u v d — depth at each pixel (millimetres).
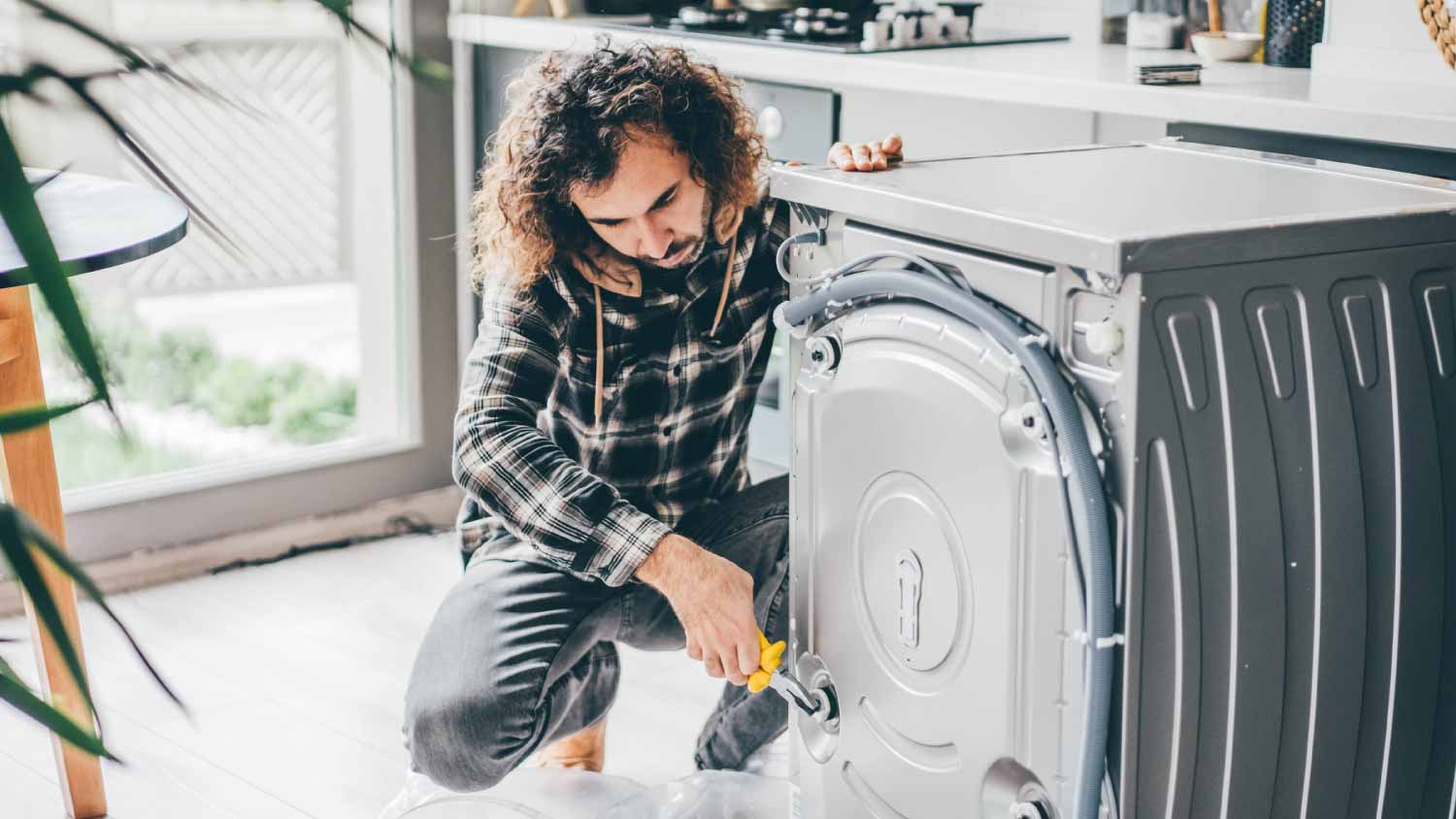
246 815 1771
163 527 2545
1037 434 1011
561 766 1802
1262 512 1006
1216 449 984
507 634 1513
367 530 2777
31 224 544
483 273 1511
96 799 1747
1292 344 1001
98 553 2482
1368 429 1041
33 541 586
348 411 3932
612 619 1568
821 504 1250
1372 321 1031
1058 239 971
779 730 1665
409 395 2816
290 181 4781
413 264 2768
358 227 2840
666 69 1356
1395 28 1638
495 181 1421
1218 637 1012
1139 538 970
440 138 2748
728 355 1543
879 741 1230
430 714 1496
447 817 1639
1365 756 1103
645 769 1865
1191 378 965
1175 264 947
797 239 1243
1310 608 1044
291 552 2682
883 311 1147
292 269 4867
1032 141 1852
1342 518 1041
